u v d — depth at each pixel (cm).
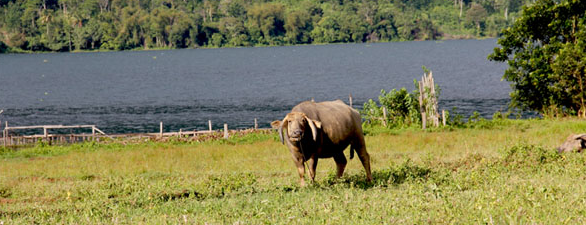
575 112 4681
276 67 18900
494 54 4831
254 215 1343
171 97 10512
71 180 2547
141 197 1728
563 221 1080
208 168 2756
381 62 19962
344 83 12900
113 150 3794
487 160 2172
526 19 4600
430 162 2294
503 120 4428
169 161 3069
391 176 1847
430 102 4272
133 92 11719
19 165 3156
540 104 4847
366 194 1564
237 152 3319
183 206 1552
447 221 1129
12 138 4366
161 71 18275
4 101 10388
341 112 1816
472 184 1650
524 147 2200
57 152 3766
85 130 6738
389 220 1168
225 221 1323
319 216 1284
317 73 16088
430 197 1402
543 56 4625
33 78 16362
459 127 4225
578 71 4381
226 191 1769
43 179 2589
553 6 4503
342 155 1897
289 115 1692
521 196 1286
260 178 2269
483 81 11981
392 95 4503
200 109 8575
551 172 1838
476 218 1134
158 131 6550
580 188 1451
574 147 2366
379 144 3341
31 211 1662
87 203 1630
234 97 10256
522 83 4747
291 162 2791
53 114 8319
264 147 3466
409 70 16300
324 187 1738
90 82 14650
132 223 1355
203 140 4125
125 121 7444
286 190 1744
